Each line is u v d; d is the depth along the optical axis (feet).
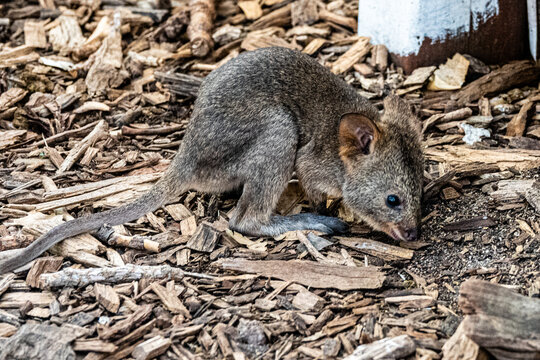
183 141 22.39
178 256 20.48
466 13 29.53
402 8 29.53
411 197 20.68
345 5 35.53
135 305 18.07
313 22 34.30
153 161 25.23
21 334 16.16
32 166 24.75
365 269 19.44
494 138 26.05
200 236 21.18
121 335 16.87
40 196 22.93
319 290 18.93
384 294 18.74
